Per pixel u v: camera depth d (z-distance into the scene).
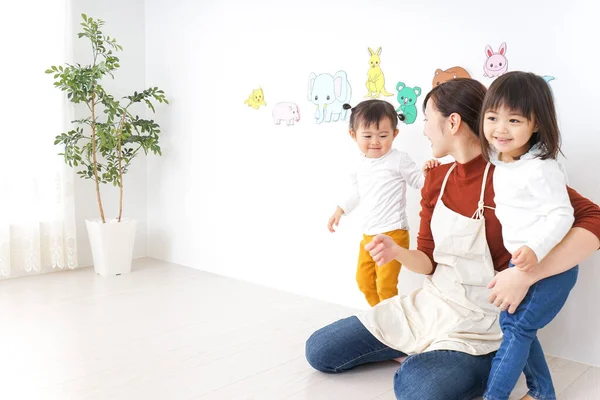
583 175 2.11
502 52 2.26
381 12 2.60
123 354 2.18
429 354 1.75
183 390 1.88
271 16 3.03
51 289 3.07
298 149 2.97
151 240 3.86
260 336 2.39
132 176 3.76
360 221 2.74
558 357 2.21
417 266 1.96
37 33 3.21
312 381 1.96
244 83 3.19
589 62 2.07
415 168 2.37
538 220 1.62
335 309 2.78
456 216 1.86
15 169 3.20
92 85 3.21
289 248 3.06
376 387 1.92
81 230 3.57
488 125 1.66
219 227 3.42
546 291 1.63
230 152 3.31
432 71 2.46
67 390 1.87
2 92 3.13
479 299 1.85
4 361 2.10
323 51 2.82
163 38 3.62
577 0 2.07
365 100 2.54
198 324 2.53
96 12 3.50
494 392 1.66
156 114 3.71
